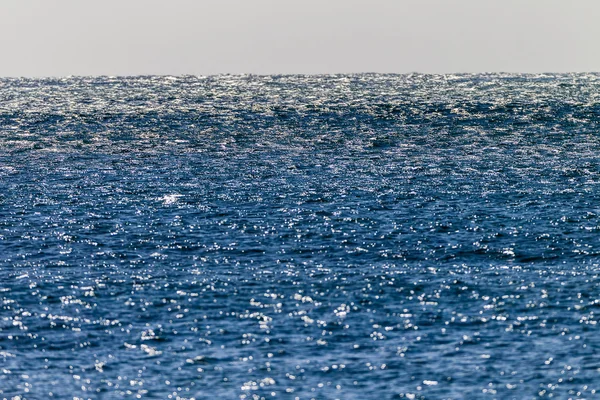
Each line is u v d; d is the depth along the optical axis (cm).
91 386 17850
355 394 17412
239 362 18762
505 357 18762
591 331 19888
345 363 18638
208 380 18025
